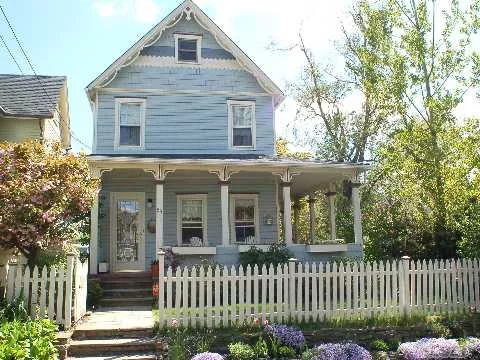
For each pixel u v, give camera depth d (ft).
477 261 39.42
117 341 31.99
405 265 37.91
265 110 63.93
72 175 36.01
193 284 34.04
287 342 31.50
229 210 61.46
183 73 62.59
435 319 36.55
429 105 49.52
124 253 58.49
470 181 47.16
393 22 53.11
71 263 33.04
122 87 60.90
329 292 36.35
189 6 62.69
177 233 59.82
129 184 59.36
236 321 34.42
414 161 51.49
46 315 32.32
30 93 61.98
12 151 34.47
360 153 89.86
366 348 33.24
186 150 61.36
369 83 55.57
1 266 39.34
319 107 95.09
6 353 22.08
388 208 52.49
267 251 50.70
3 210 32.22
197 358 27.96
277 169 53.72
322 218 102.58
